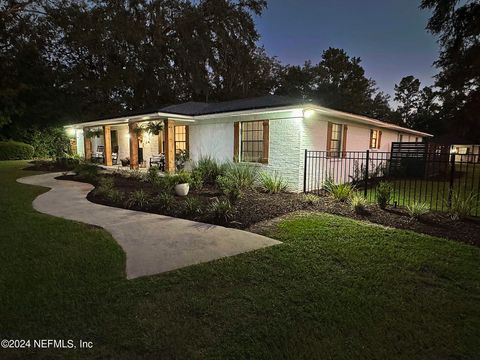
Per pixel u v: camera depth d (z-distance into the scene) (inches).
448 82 780.0
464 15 580.1
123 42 871.1
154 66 922.7
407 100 1957.4
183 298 103.3
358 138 465.1
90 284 111.8
